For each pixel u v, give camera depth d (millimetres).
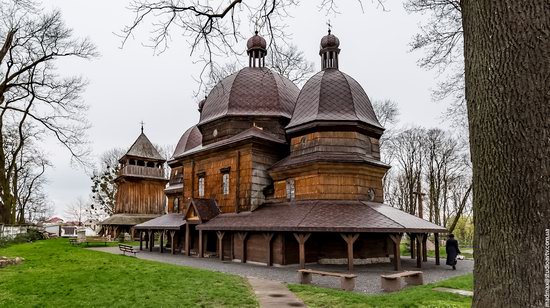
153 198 54281
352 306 10523
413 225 20094
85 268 16656
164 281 13641
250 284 13930
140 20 8781
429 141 49438
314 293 12281
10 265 17391
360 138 23922
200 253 26922
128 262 19672
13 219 40531
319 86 24844
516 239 4184
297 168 23359
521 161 4223
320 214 20422
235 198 26188
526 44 4297
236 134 28062
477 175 4641
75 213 104250
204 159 29578
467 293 12141
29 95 29000
